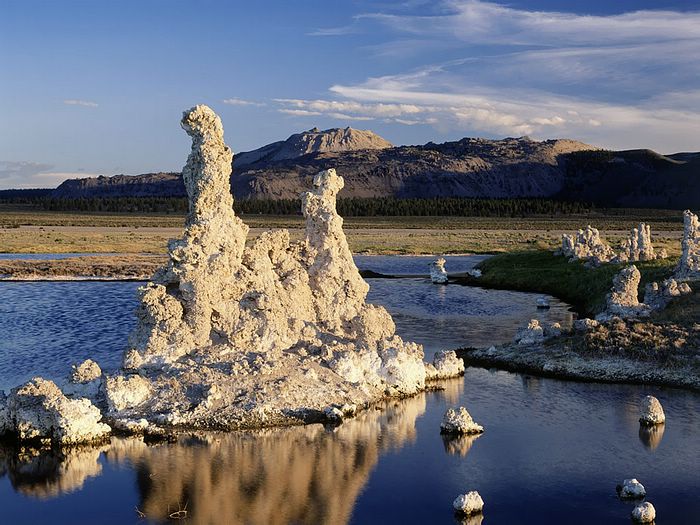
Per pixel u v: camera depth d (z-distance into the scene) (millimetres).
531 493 27547
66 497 27188
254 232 161500
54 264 98062
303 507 26422
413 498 27188
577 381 41000
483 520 25531
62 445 31062
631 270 52688
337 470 29266
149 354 35812
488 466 29812
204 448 30984
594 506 26484
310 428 33156
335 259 41250
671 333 44750
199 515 25938
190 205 38375
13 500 26969
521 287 83375
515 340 48969
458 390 39469
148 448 31016
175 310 36062
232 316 37094
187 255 36750
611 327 46500
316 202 41688
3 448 31281
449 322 61125
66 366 44719
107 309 65250
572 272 82812
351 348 38156
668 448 31500
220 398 33594
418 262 115875
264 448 31125
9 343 50875
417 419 34906
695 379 40000
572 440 32469
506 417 35281
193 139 38250
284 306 38594
